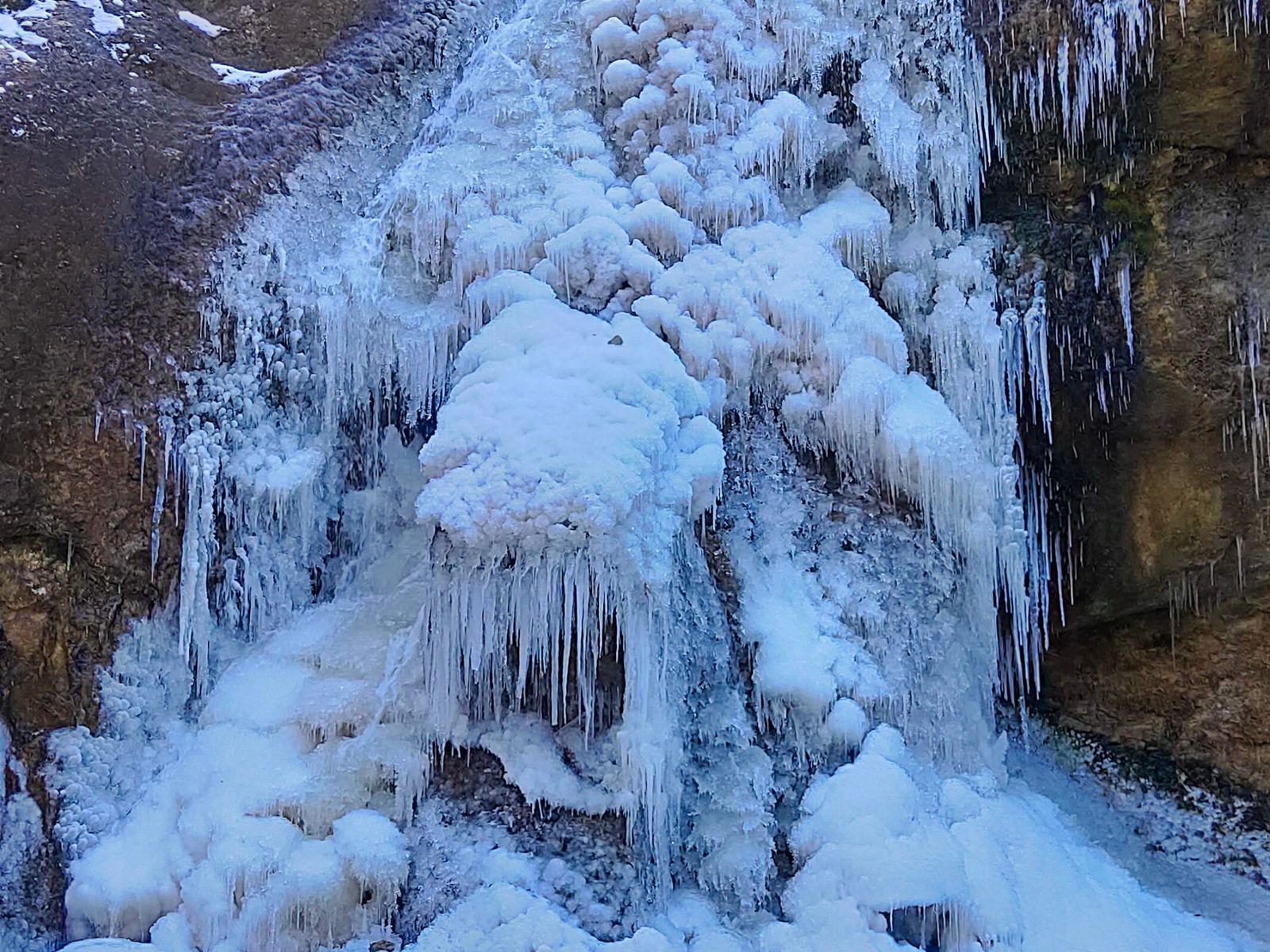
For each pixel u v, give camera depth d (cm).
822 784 453
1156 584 556
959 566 527
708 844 450
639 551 422
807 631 496
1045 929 457
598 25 579
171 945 410
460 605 432
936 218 563
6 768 455
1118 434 538
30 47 526
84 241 488
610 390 446
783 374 529
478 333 492
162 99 542
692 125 560
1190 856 556
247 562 496
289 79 579
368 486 530
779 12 570
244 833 425
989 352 536
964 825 459
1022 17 528
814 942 396
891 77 564
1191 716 573
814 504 527
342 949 416
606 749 441
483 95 573
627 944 390
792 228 557
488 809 441
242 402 501
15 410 466
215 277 501
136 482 479
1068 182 536
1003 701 597
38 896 445
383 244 537
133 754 470
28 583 467
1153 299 521
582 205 528
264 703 468
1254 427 514
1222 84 495
